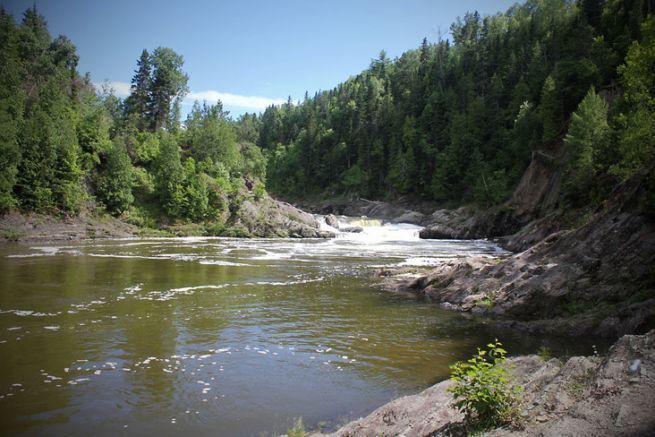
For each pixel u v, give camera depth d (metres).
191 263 30.44
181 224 60.72
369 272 26.97
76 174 52.06
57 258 31.25
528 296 15.75
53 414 8.17
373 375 10.52
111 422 7.90
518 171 74.62
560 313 14.93
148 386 9.58
